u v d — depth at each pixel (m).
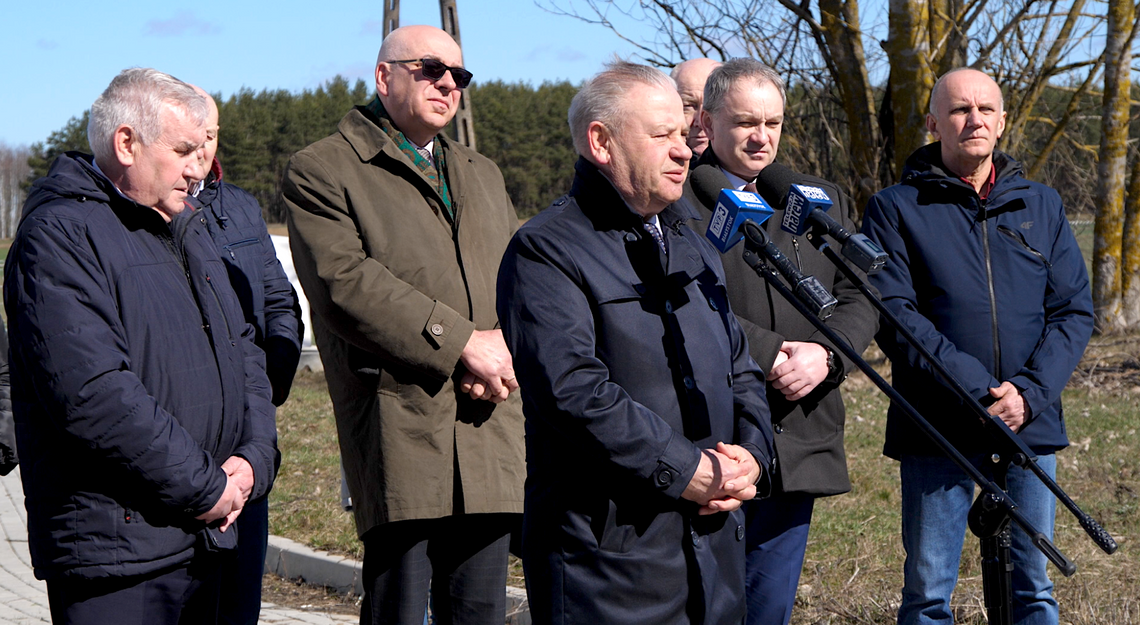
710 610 2.46
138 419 2.50
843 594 4.59
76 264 2.54
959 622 4.28
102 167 2.70
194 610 2.80
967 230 3.53
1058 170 13.42
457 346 3.26
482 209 3.60
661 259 2.54
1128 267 12.86
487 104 66.38
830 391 3.39
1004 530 2.85
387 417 3.31
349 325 3.25
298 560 5.50
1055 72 11.20
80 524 2.54
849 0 11.17
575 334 2.39
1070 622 4.22
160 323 2.67
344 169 3.36
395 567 3.40
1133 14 12.04
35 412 2.58
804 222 2.65
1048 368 3.42
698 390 2.48
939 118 3.57
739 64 3.42
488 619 3.52
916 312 3.50
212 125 3.54
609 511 2.41
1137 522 5.64
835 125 11.78
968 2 10.42
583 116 2.52
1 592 5.25
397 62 3.44
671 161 2.48
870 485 6.58
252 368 3.17
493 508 3.38
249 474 2.87
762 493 2.59
